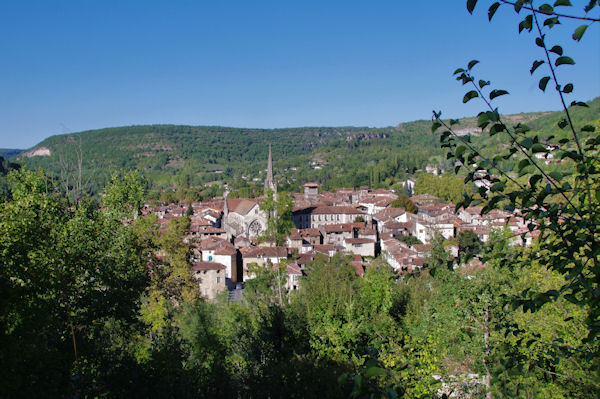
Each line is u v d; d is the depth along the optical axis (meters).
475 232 73.31
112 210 35.78
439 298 24.94
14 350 13.16
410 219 112.38
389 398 6.00
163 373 18.73
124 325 29.34
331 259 63.78
